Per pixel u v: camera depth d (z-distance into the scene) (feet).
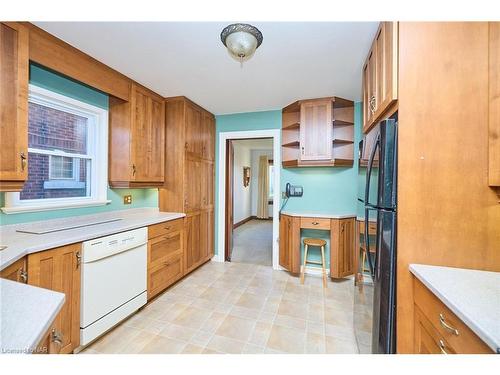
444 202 3.75
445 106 3.73
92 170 7.68
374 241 4.42
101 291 5.70
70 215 6.86
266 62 6.61
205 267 11.01
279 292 8.50
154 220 7.64
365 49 5.89
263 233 18.97
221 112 11.48
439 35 3.75
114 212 8.28
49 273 4.66
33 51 5.11
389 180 3.94
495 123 3.49
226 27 5.04
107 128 7.89
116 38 5.53
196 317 6.82
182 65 6.84
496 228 3.62
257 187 26.08
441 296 2.88
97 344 5.60
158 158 9.06
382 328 4.01
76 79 6.07
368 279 4.83
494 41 3.48
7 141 4.50
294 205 10.78
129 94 7.69
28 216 5.88
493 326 2.27
